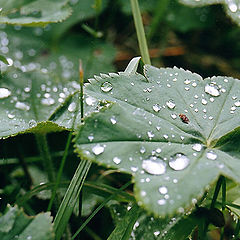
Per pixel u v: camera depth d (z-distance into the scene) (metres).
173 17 0.67
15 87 0.49
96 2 0.56
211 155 0.41
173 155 0.41
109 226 0.48
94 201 0.48
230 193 0.44
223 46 0.66
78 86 0.50
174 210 0.39
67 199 0.43
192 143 0.42
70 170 0.50
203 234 0.43
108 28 0.68
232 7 0.51
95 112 0.41
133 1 0.49
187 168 0.40
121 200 0.46
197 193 0.39
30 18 0.50
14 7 0.51
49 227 0.40
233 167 0.40
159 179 0.40
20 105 0.48
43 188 0.46
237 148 0.42
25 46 0.63
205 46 0.67
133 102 0.43
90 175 0.50
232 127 0.43
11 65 0.51
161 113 0.43
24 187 0.49
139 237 0.43
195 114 0.43
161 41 0.66
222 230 0.44
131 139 0.41
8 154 0.51
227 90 0.45
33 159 0.50
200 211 0.43
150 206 0.39
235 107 0.44
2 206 0.46
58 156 0.51
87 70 0.59
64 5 0.51
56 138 0.51
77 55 0.62
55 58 0.61
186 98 0.44
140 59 0.48
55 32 0.65
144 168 0.40
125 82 0.44
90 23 0.68
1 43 0.62
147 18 0.69
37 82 0.50
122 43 0.67
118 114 0.42
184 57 0.65
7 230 0.40
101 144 0.41
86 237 0.48
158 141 0.42
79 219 0.45
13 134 0.46
